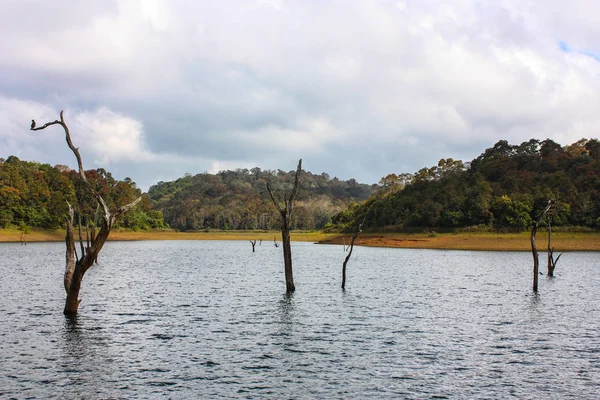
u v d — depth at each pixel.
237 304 35.53
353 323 29.11
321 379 19.28
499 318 30.92
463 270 63.09
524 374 20.08
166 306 34.69
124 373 19.88
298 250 115.94
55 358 21.73
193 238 192.75
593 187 127.94
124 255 95.81
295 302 36.44
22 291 41.06
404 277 54.34
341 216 190.12
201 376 19.56
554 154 153.75
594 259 82.94
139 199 29.92
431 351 23.20
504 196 128.25
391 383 18.91
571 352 23.25
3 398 17.14
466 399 17.47
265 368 20.56
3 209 151.62
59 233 159.38
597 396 17.83
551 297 39.69
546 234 117.06
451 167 177.62
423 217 136.88
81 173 27.25
